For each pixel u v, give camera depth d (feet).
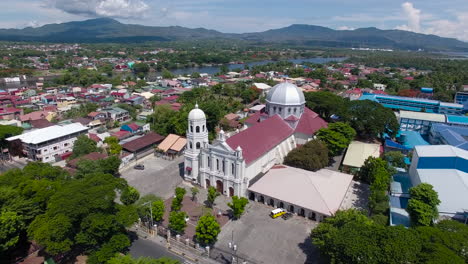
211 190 234.79
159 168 313.73
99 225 166.91
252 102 648.38
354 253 140.97
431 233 150.20
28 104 567.18
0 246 166.71
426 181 225.76
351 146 329.93
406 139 363.15
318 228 175.63
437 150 252.42
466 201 203.82
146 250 193.36
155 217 212.23
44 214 175.94
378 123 348.38
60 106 554.87
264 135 283.18
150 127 430.20
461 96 556.10
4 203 178.50
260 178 255.50
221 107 541.75
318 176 245.65
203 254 189.06
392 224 195.31
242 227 215.51
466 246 142.51
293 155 276.41
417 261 134.92
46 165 246.27
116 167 287.48
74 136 354.74
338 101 406.21
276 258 185.57
